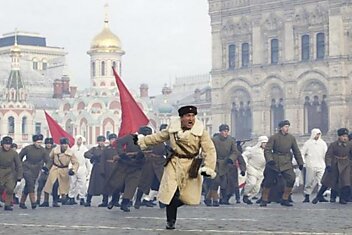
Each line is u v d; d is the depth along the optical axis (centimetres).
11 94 10600
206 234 1305
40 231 1405
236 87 8525
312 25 7838
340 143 2325
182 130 1324
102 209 2184
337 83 7569
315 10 7794
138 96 10812
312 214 1847
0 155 2183
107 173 2356
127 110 2255
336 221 1612
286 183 2258
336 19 7600
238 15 8538
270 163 2261
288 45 8025
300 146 7650
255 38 8325
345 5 7538
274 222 1584
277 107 8156
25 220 1711
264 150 2308
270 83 8175
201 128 1320
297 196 2914
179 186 1321
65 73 14438
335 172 2328
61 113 10631
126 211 2036
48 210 2162
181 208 2167
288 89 7981
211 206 2288
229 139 2377
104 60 10850
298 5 7938
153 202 2406
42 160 2381
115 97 10175
